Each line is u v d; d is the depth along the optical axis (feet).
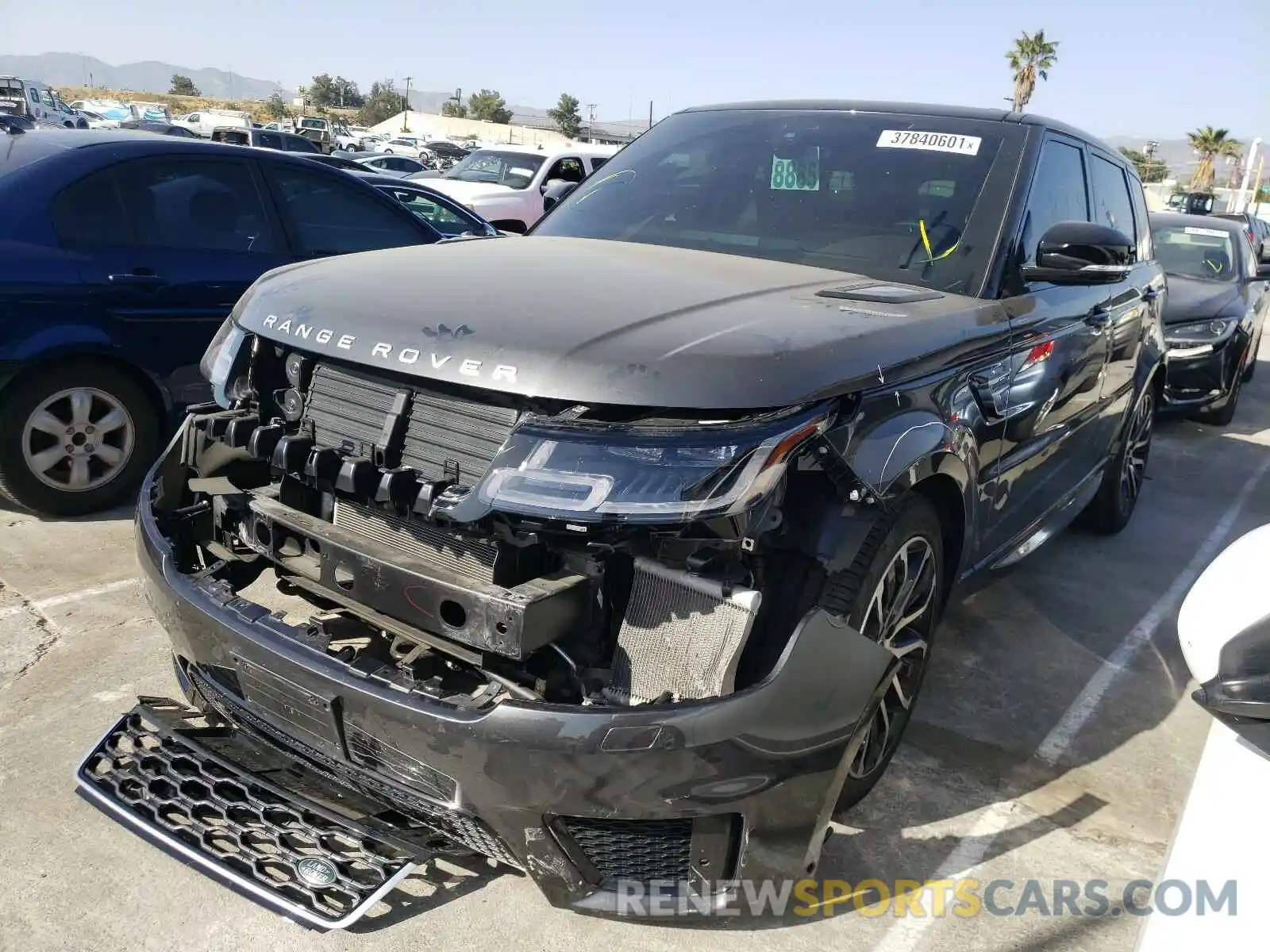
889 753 9.35
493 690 6.72
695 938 7.59
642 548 6.87
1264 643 5.04
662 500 6.39
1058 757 10.53
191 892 7.66
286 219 17.06
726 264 9.68
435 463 7.16
